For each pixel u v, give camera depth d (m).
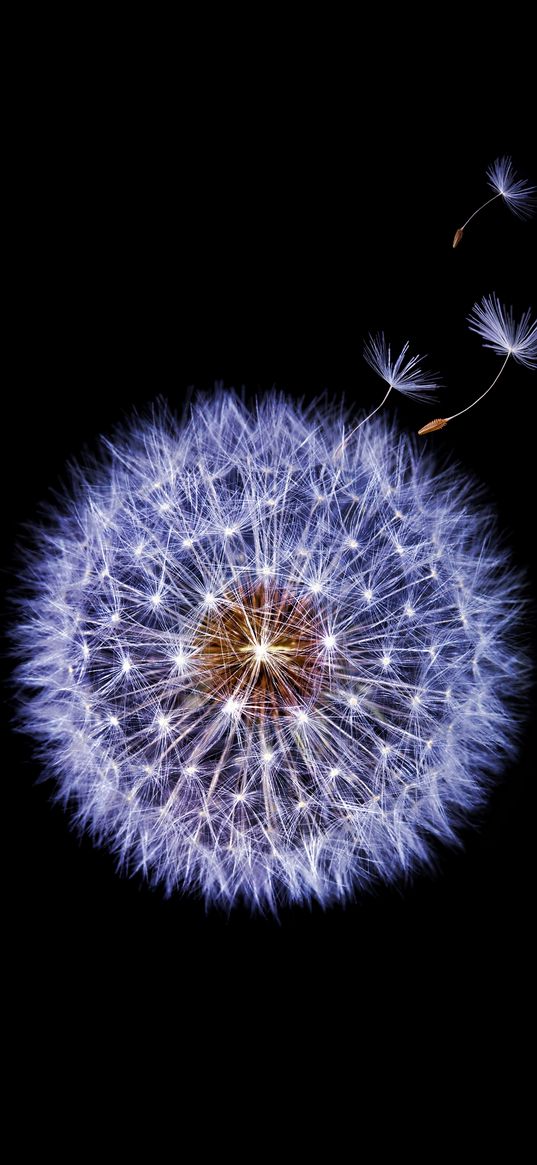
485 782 0.12
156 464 0.11
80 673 0.11
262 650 0.10
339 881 0.11
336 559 0.11
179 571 0.11
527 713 0.12
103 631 0.11
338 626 0.11
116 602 0.11
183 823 0.11
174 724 0.11
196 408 0.12
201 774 0.11
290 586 0.11
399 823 0.11
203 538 0.11
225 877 0.11
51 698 0.11
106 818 0.11
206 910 0.11
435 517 0.11
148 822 0.11
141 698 0.11
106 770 0.11
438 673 0.11
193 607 0.11
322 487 0.11
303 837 0.11
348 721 0.11
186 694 0.11
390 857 0.11
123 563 0.11
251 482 0.11
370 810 0.11
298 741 0.11
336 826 0.11
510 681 0.12
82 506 0.12
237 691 0.11
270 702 0.11
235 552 0.11
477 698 0.11
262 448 0.11
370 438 0.12
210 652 0.11
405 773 0.11
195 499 0.11
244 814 0.11
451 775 0.11
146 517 0.11
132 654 0.11
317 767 0.11
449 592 0.11
